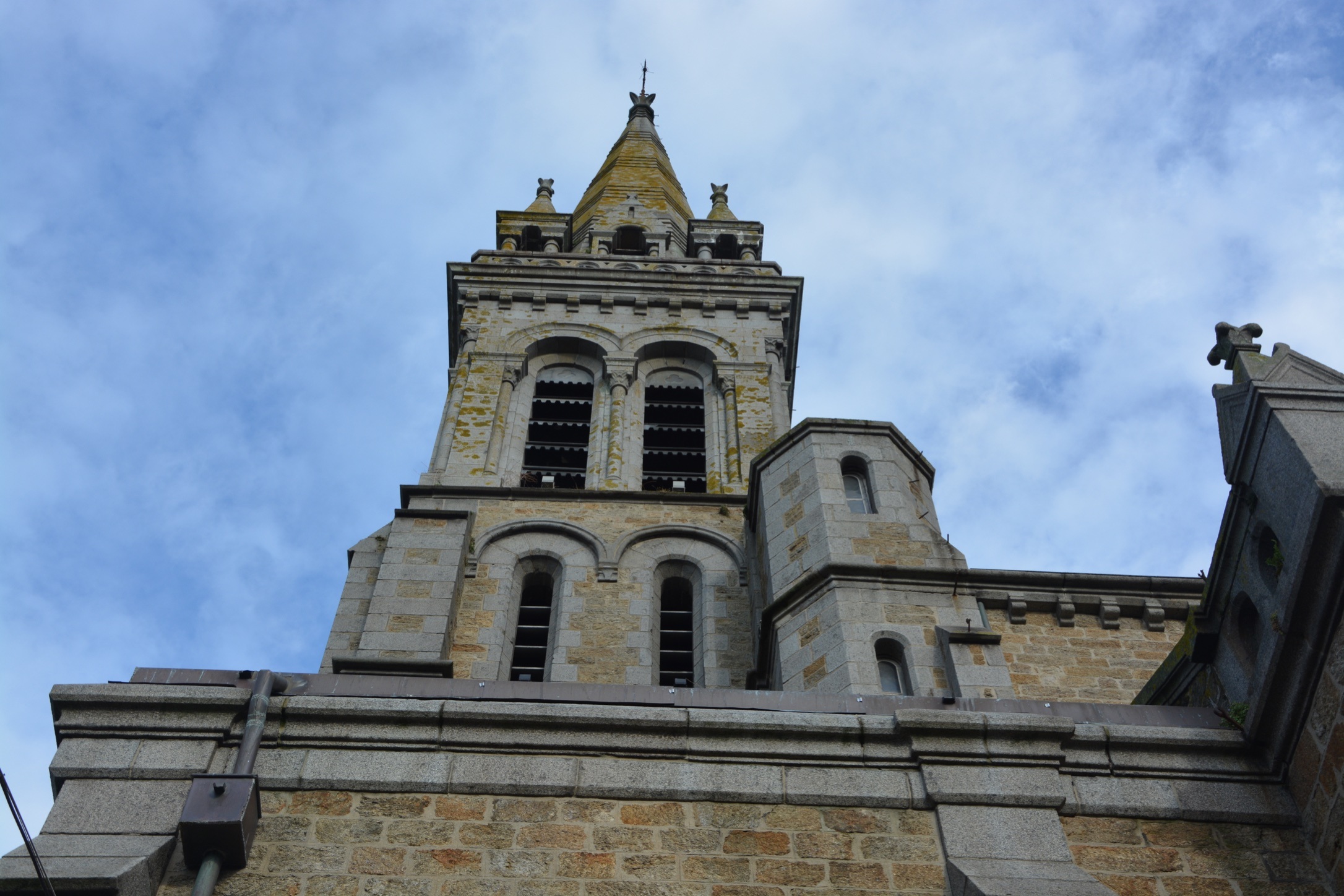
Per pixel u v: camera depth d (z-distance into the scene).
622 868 11.70
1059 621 20.88
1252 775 12.84
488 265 35.50
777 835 12.09
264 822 11.96
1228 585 13.76
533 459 29.86
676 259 37.09
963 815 12.33
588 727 12.77
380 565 23.58
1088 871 12.03
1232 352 13.88
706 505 26.78
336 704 12.79
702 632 23.58
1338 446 12.17
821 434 23.16
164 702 12.71
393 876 11.54
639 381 32.47
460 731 12.70
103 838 11.60
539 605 24.91
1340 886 11.78
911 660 18.31
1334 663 11.91
